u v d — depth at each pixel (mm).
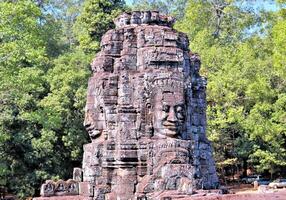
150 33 22203
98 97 22328
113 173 21359
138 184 20438
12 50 30500
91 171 21719
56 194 22938
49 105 36125
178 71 21875
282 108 39469
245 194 16688
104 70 22641
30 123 35875
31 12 33094
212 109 41062
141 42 22250
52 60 43812
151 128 21188
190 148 20859
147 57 21828
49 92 40656
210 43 47844
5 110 33844
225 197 16516
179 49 22141
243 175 49062
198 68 24922
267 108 39125
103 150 21578
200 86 24703
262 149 42594
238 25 51219
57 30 53500
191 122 22859
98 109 22469
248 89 39562
